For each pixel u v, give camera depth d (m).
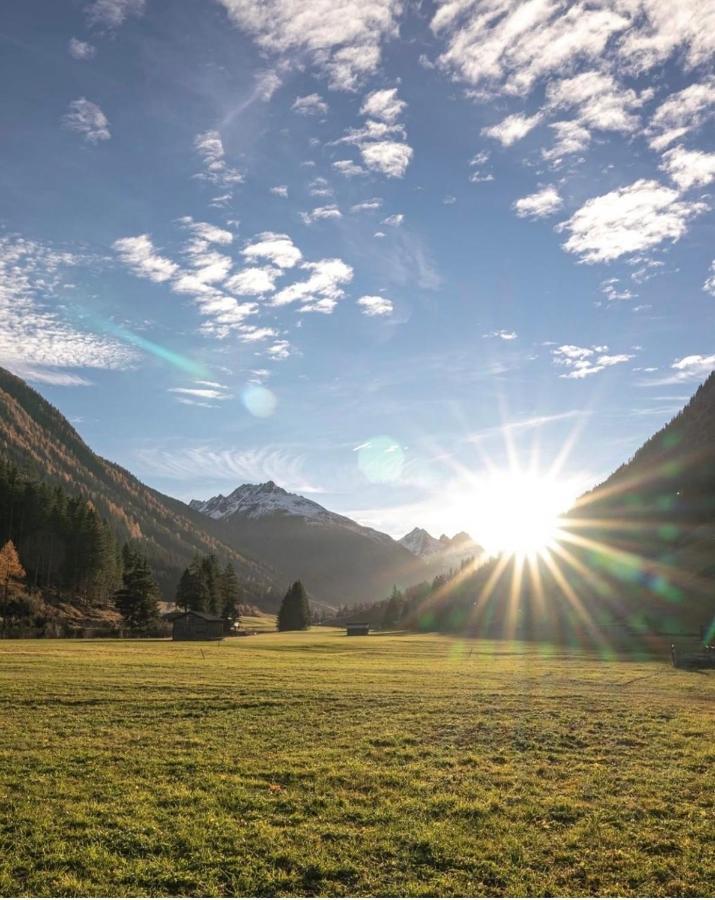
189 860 13.15
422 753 21.88
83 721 26.59
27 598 148.12
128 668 47.62
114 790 17.39
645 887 12.12
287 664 56.16
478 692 36.31
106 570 173.75
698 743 23.12
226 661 58.62
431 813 15.91
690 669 52.03
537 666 55.34
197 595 165.38
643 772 19.41
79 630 127.00
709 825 15.06
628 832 14.68
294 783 18.27
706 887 12.10
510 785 18.27
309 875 12.59
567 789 17.81
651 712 29.72
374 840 14.21
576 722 27.27
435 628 183.00
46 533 174.25
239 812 15.85
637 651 76.06
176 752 21.52
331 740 23.58
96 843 13.90
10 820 15.13
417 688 37.81
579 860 13.29
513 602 179.38
